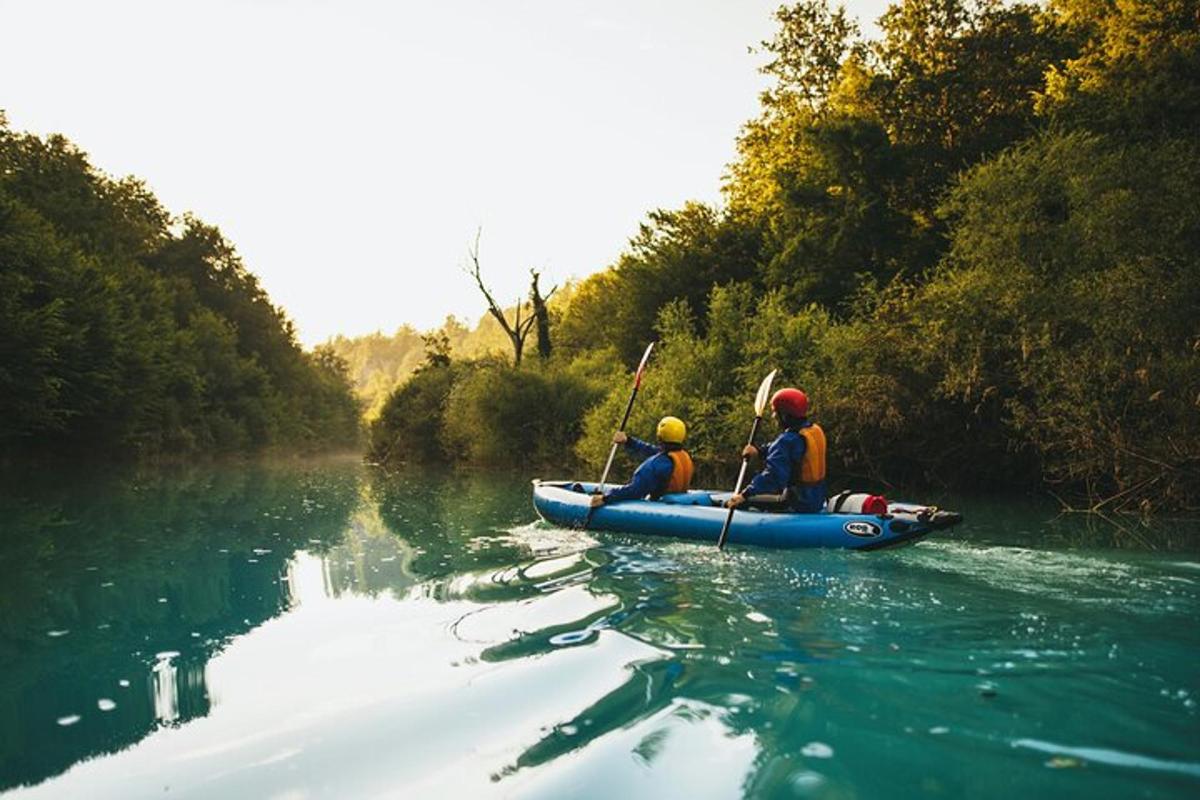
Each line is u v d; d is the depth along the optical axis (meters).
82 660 3.14
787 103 25.20
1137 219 9.72
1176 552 5.52
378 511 9.62
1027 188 10.69
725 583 4.39
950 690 2.52
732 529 5.88
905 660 2.88
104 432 23.20
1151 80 12.68
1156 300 8.74
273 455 39.91
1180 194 9.62
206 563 5.58
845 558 5.17
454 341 135.38
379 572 5.13
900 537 5.34
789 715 2.30
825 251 17.53
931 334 10.96
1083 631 3.27
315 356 75.62
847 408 11.54
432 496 12.20
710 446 13.11
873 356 11.62
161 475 18.67
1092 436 8.81
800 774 1.89
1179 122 12.27
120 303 26.09
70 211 30.17
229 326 42.88
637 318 22.62
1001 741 2.09
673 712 2.34
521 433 21.47
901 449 11.84
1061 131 11.43
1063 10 18.33
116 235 33.41
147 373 24.52
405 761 2.05
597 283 34.53
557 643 3.18
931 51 19.95
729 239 22.55
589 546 5.96
